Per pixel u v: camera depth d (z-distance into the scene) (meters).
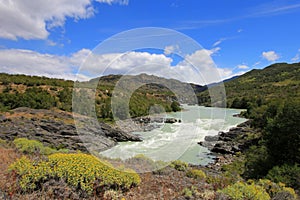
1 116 24.19
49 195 4.65
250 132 23.28
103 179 5.07
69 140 18.61
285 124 13.44
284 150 13.22
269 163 13.20
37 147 9.44
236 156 17.70
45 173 5.04
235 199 5.37
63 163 5.29
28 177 4.89
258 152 15.41
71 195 4.75
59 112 25.59
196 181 6.82
